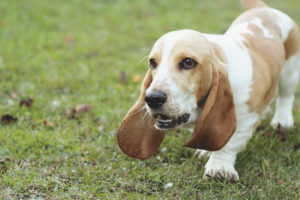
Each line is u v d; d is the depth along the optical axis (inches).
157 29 413.7
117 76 299.9
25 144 196.9
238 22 206.8
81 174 177.6
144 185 172.4
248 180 177.3
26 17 432.8
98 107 245.8
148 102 143.6
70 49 354.0
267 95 192.4
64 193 162.7
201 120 156.2
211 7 499.8
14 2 482.6
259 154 197.8
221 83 156.9
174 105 145.3
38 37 377.7
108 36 388.5
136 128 172.7
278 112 235.0
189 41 151.0
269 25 203.6
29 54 331.9
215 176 176.4
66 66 315.6
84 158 190.7
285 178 176.4
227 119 159.5
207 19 446.0
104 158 192.9
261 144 206.8
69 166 182.9
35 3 485.7
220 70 157.2
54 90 272.4
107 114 235.6
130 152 175.0
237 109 171.6
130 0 524.1
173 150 201.3
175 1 521.7
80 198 160.7
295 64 222.5
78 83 280.5
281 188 168.1
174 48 150.0
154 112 146.3
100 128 217.9
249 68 173.5
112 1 518.9
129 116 170.9
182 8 498.0
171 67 148.7
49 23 420.8
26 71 299.3
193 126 172.1
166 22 434.0
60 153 193.2
